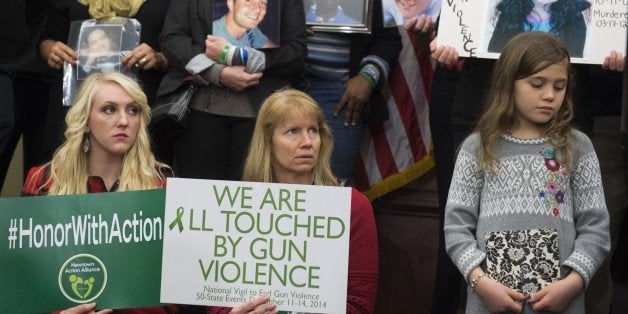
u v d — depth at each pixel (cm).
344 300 336
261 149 380
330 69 519
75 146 381
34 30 538
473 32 441
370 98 531
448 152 482
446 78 482
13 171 622
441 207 480
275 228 338
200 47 480
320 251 337
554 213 349
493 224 354
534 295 340
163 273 341
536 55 358
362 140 561
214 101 475
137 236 346
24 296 341
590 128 450
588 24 432
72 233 344
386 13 483
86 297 343
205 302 340
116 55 488
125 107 383
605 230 352
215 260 340
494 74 374
